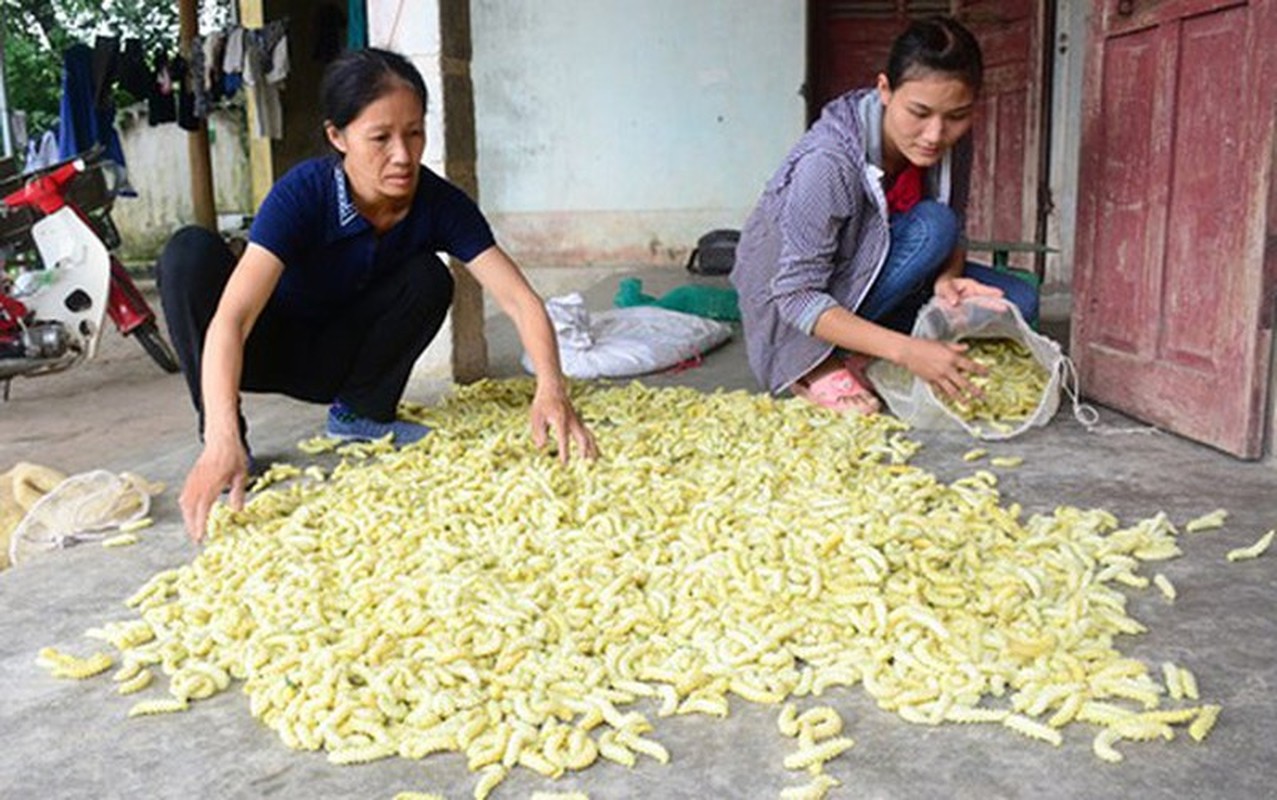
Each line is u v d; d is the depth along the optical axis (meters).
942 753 1.65
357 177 2.84
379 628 1.99
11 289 5.64
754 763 1.65
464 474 2.82
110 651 2.08
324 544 2.41
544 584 2.14
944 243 3.40
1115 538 2.39
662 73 10.18
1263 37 2.85
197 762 1.70
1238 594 2.16
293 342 3.28
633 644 1.96
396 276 3.18
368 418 3.41
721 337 5.17
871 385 3.66
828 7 9.98
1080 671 1.82
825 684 1.83
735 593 2.09
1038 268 8.12
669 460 2.98
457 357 4.39
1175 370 3.26
